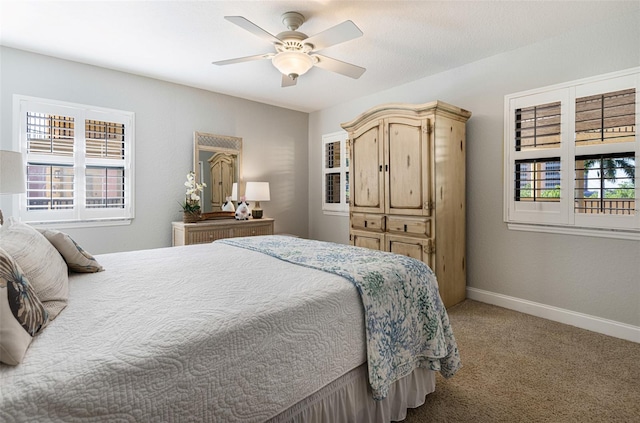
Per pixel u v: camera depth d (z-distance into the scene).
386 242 3.49
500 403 1.76
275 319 1.18
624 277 2.55
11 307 0.88
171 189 4.01
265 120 4.89
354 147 3.84
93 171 3.47
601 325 2.65
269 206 4.99
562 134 2.83
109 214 3.57
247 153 4.70
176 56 3.24
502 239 3.25
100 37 2.85
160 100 3.90
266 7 2.39
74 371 0.81
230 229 4.04
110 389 0.82
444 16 2.51
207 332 1.03
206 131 4.28
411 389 1.70
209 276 1.63
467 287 3.54
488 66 3.29
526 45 3.01
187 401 0.95
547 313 2.96
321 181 5.27
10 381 0.76
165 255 2.17
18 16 2.50
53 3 2.33
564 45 2.80
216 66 3.49
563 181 2.83
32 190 3.12
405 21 2.58
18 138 3.07
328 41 2.27
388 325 1.56
